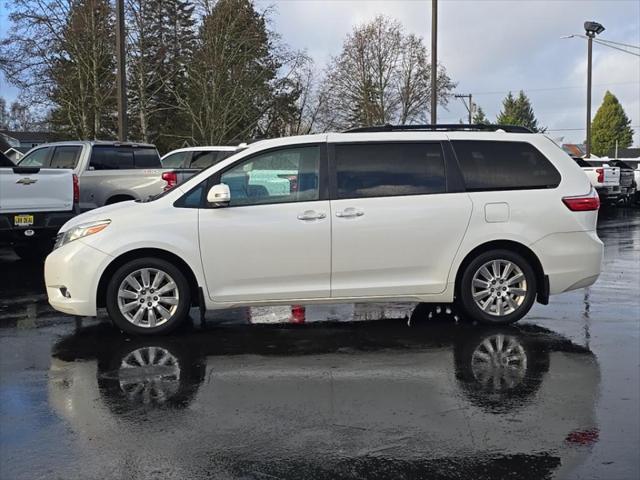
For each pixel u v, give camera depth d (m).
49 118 40.00
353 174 6.12
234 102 39.09
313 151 6.12
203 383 4.81
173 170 12.55
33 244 11.00
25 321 6.67
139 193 12.44
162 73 39.22
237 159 6.05
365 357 5.44
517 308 6.34
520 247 6.29
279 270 5.97
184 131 42.50
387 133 6.27
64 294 5.99
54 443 3.77
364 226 6.00
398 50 54.00
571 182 6.38
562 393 4.61
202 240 5.88
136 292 5.96
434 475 3.43
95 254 5.81
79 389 4.67
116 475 3.40
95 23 36.03
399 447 3.75
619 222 18.48
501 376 4.96
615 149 80.25
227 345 5.78
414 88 54.56
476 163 6.28
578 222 6.32
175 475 3.41
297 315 6.91
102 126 38.84
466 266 6.25
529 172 6.35
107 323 6.55
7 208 9.21
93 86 36.59
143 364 5.25
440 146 6.26
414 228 6.07
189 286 6.06
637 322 6.58
